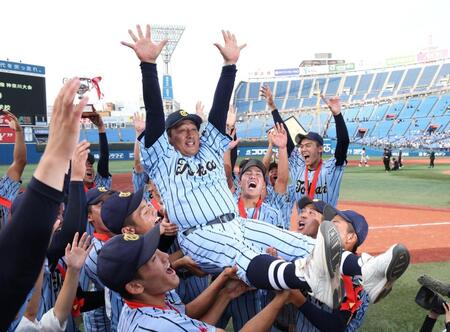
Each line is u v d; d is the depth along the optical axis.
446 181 21.91
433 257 8.12
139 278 2.19
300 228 4.04
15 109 25.89
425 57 59.84
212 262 3.04
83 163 3.41
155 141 3.37
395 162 29.41
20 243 1.18
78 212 3.25
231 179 5.54
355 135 56.41
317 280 2.35
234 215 3.31
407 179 23.30
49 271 3.17
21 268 1.19
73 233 3.15
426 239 9.75
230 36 3.71
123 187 21.19
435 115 53.00
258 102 66.31
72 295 2.68
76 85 1.30
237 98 67.38
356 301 2.96
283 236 3.13
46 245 1.24
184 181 3.27
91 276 3.44
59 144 1.27
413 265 7.60
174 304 2.74
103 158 6.73
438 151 44.78
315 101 63.56
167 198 3.29
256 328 2.56
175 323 2.11
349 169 30.80
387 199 16.47
